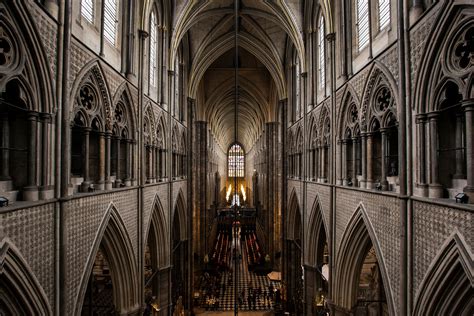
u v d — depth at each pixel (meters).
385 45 10.91
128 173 14.56
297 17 22.47
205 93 39.78
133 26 14.95
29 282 7.27
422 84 8.45
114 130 13.21
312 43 21.20
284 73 30.19
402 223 9.09
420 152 8.55
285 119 30.31
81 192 10.45
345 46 14.66
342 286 14.71
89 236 10.36
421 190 8.48
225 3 25.48
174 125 24.20
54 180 8.47
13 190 7.64
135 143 15.05
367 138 12.26
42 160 8.07
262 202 49.88
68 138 8.92
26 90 7.62
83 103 10.66
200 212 38.53
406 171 9.19
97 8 11.58
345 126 14.88
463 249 6.74
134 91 15.05
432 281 7.80
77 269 9.52
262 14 25.61
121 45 14.09
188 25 23.92
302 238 23.09
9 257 6.66
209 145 46.84
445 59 7.69
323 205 17.91
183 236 28.33
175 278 27.23
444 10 7.38
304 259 22.44
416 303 8.50
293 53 28.00
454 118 8.45
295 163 26.91
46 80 8.12
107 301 20.16
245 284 36.97
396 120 10.73
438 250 7.62
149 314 19.05
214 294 33.22
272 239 39.56
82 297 9.77
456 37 7.36
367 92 12.21
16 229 6.83
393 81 9.95
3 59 6.91
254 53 31.11
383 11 11.35
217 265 41.53
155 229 19.84
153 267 20.38
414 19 8.79
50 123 8.32
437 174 8.19
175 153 24.77
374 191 11.16
